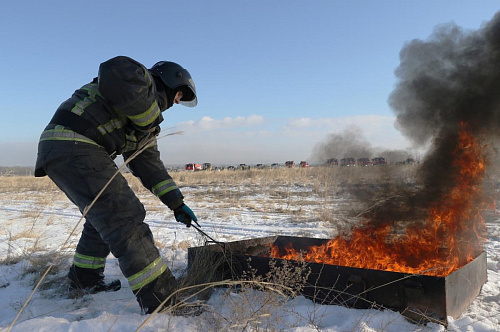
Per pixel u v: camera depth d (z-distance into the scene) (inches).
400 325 100.1
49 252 187.6
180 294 109.7
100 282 136.1
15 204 454.0
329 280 116.6
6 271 160.6
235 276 131.1
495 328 97.5
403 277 105.4
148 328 91.7
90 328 92.0
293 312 104.3
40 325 95.0
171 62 125.1
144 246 105.7
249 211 390.3
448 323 100.2
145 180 129.3
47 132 109.0
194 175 925.8
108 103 109.9
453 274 106.4
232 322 93.4
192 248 136.1
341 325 98.7
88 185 104.6
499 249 197.6
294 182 687.7
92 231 130.9
